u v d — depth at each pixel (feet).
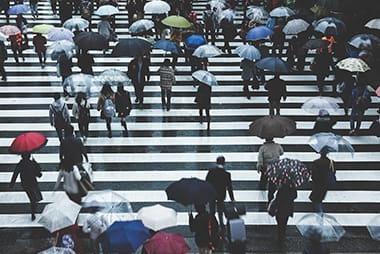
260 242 31.71
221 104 52.95
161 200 36.60
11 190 38.22
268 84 46.55
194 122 48.93
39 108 52.54
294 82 58.90
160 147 44.37
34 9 83.25
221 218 31.14
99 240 24.38
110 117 44.70
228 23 66.23
